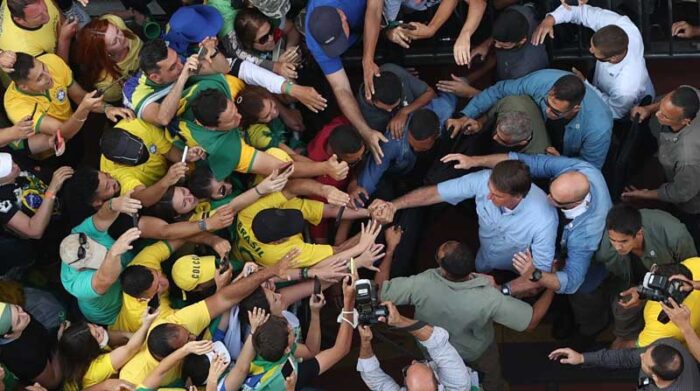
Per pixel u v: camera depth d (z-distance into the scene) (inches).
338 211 203.5
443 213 237.0
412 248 212.2
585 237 189.8
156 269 191.9
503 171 179.0
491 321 193.5
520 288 193.5
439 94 224.2
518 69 207.5
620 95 208.5
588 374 221.9
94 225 190.1
